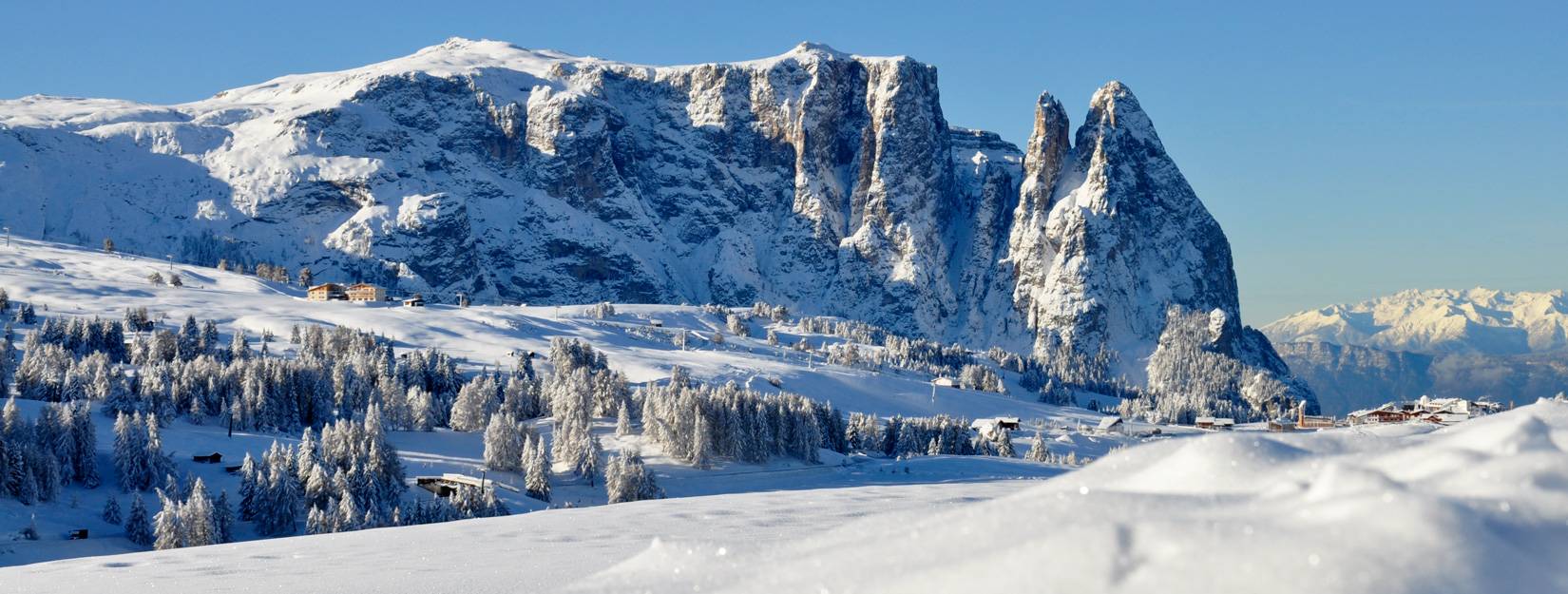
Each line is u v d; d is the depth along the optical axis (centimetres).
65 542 7181
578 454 10694
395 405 13088
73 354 14825
